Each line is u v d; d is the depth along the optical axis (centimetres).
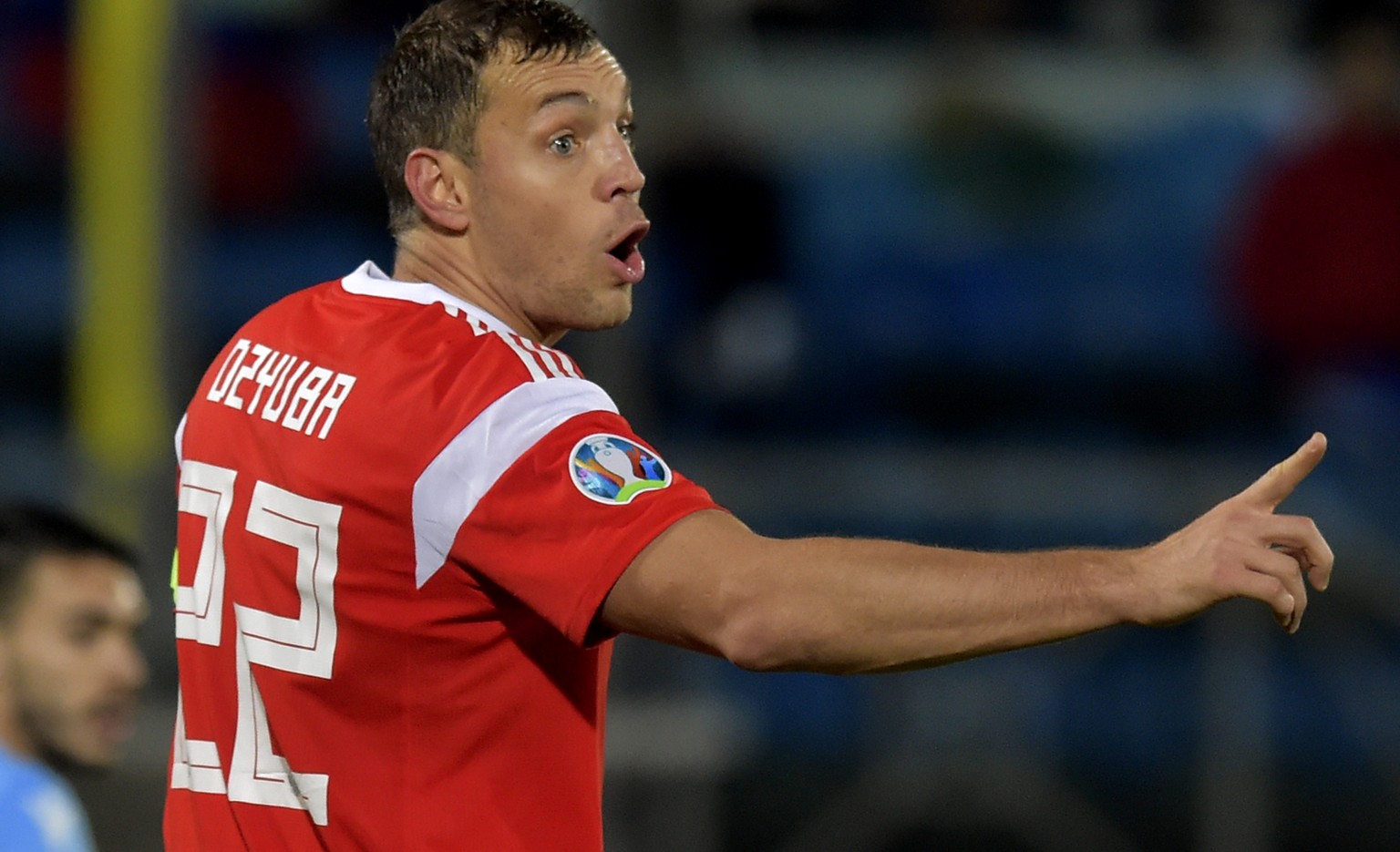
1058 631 637
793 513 1847
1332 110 2370
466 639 691
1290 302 2267
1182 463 1819
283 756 723
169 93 1852
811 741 2005
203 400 765
